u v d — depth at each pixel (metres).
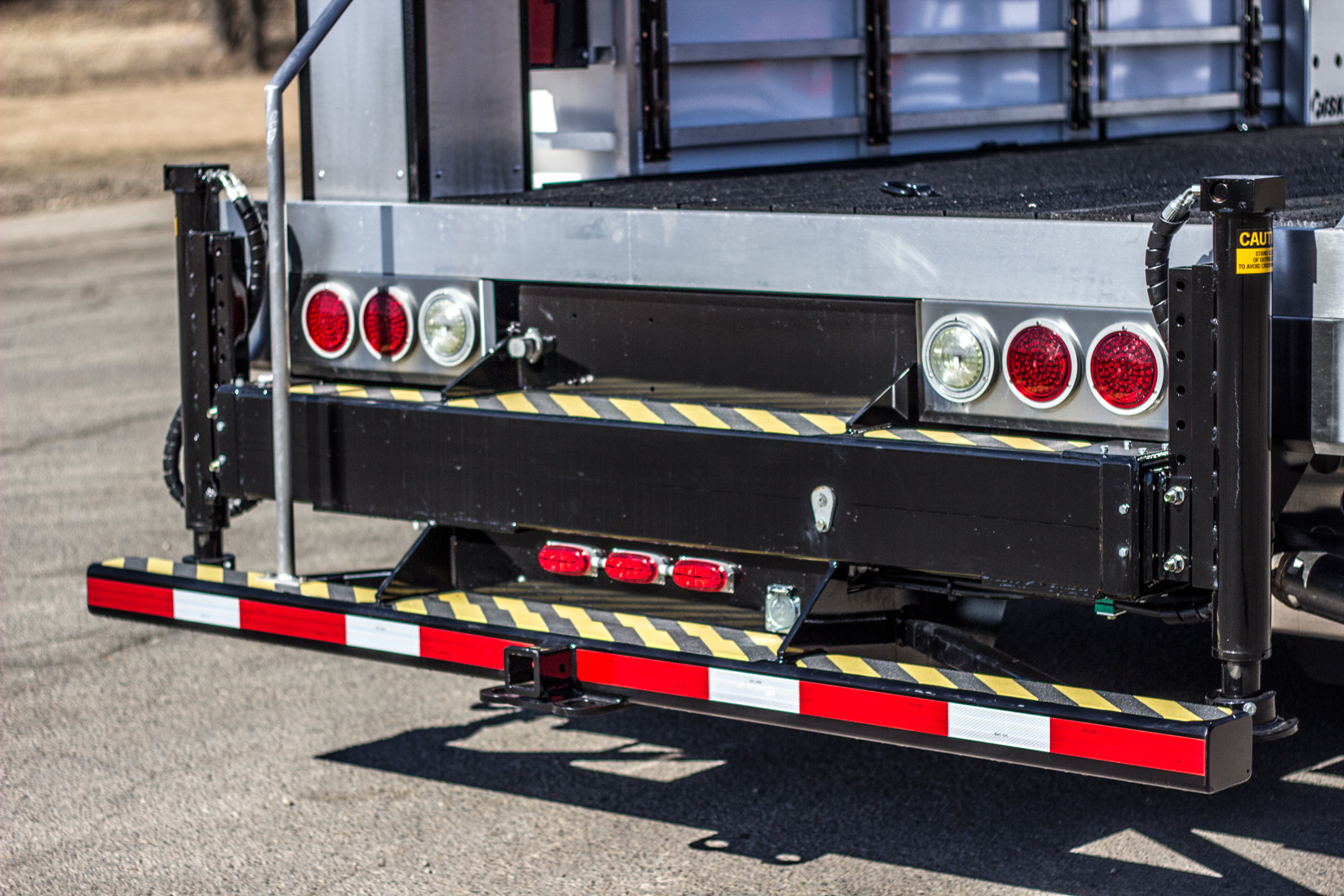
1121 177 4.68
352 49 4.09
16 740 4.55
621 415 3.51
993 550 3.05
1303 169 4.82
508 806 4.09
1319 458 3.20
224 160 26.14
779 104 5.18
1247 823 3.89
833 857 3.75
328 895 3.60
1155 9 6.30
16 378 10.50
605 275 3.65
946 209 3.43
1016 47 5.81
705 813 4.03
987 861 3.71
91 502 7.38
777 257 3.43
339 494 3.83
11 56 42.47
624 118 4.72
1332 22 6.89
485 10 4.17
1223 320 2.79
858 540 3.20
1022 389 3.19
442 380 3.91
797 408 3.55
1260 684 2.91
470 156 4.18
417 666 3.60
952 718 2.97
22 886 3.66
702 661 3.23
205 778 4.29
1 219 20.72
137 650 5.37
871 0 5.35
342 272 4.01
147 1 48.44
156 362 11.00
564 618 3.55
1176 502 2.88
